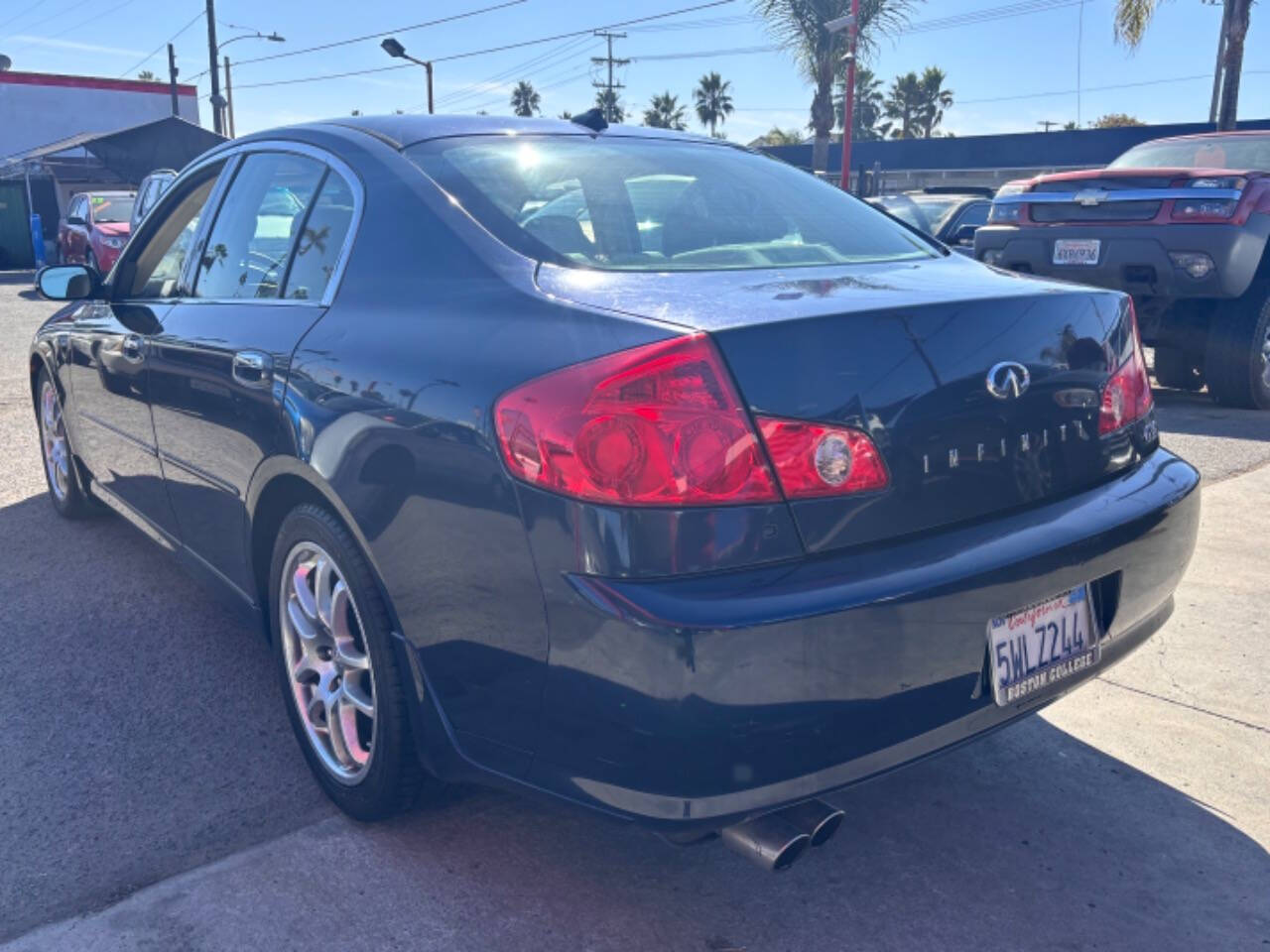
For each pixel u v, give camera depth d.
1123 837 2.72
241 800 2.87
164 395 3.49
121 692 3.46
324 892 2.49
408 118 3.18
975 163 33.09
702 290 2.35
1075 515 2.41
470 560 2.19
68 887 2.50
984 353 2.32
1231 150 8.43
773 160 3.52
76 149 27.19
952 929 2.40
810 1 28.30
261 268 3.21
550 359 2.12
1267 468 5.90
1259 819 2.79
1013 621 2.26
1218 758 3.06
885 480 2.13
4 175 28.09
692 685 1.92
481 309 2.38
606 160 3.05
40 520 5.20
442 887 2.52
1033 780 2.97
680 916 2.43
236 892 2.48
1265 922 2.42
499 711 2.21
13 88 33.41
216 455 3.16
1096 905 2.47
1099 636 2.49
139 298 4.00
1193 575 4.36
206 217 3.65
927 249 3.11
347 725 2.74
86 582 4.39
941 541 2.20
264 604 3.13
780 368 2.06
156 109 36.00
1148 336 7.89
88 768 3.02
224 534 3.26
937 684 2.14
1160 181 7.19
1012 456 2.35
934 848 2.69
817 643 1.98
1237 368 7.39
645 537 1.96
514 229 2.60
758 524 2.01
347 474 2.47
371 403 2.43
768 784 2.00
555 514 2.03
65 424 4.75
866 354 2.15
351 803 2.74
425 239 2.65
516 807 2.83
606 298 2.28
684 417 1.98
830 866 2.62
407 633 2.41
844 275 2.59
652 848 2.68
